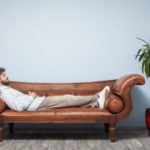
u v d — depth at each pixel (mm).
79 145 2236
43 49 3133
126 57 3135
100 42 3150
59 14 3158
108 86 2662
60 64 3131
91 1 3174
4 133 2836
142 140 2424
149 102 3109
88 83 2961
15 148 2133
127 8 3172
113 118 2336
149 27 3154
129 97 2334
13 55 3121
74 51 3143
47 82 3113
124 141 2383
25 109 2492
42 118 2357
